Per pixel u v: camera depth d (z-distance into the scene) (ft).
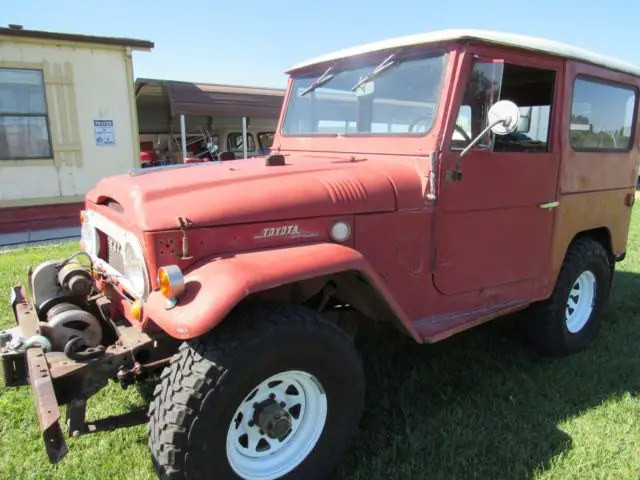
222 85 45.42
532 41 9.66
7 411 9.77
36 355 7.20
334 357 7.42
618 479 7.93
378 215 8.60
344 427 7.82
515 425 9.30
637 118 13.35
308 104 11.68
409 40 9.21
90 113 31.76
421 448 8.68
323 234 8.09
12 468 8.21
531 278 11.12
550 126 10.67
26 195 30.55
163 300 6.63
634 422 9.42
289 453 7.54
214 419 6.53
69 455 8.54
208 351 6.67
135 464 8.34
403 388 10.57
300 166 9.22
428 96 9.04
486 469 8.16
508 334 13.41
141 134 44.78
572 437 8.97
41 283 9.38
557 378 11.12
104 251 9.39
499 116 8.04
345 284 8.30
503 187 9.95
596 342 13.24
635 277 18.67
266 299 7.73
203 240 7.14
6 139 29.60
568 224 11.67
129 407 9.97
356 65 10.43
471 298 10.18
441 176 8.94
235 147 47.39
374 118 10.05
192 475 6.57
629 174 13.50
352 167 9.12
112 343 8.73
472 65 8.88
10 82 29.12
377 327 11.47
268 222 7.59
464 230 9.62
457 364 11.73
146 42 32.48
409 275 9.14
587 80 11.27
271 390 7.33
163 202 7.25
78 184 32.12
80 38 30.22
